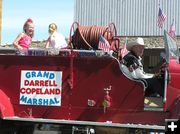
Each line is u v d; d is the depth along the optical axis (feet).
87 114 24.25
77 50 24.25
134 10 110.73
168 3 107.86
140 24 110.22
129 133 23.68
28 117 24.95
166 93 23.44
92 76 24.14
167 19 107.86
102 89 24.00
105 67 23.95
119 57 25.08
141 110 23.50
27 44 26.40
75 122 23.90
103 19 113.60
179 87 23.48
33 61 24.95
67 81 24.47
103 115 24.02
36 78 24.93
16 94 25.17
